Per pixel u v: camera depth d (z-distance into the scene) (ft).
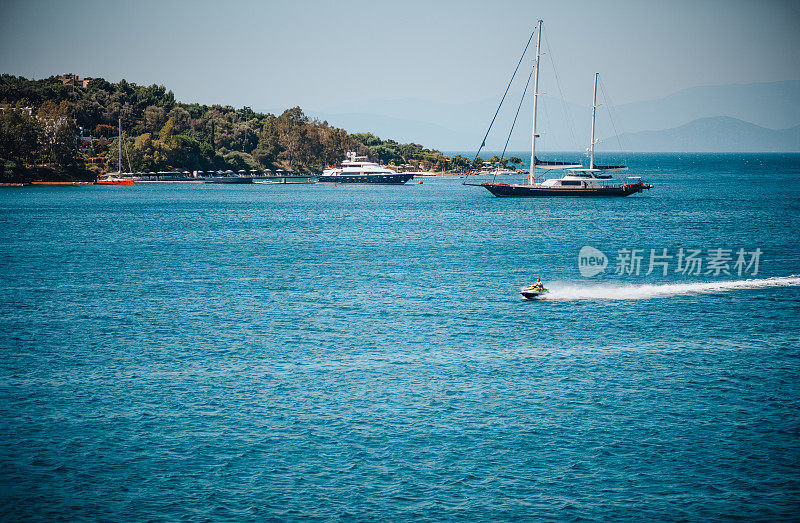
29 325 336.08
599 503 178.91
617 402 238.89
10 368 272.51
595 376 264.31
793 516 173.47
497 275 471.62
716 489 185.06
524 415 228.43
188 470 194.39
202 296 404.16
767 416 227.81
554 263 522.47
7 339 311.47
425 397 243.40
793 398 242.37
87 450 204.74
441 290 419.95
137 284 440.86
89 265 515.50
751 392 248.11
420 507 177.58
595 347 301.22
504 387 253.03
